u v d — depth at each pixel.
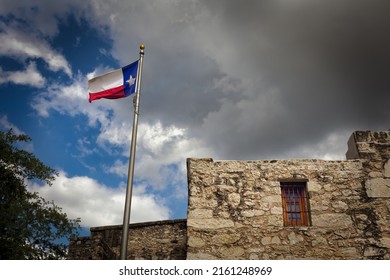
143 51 9.73
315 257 7.76
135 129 8.41
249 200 8.39
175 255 11.46
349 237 7.93
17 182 11.88
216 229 8.09
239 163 8.86
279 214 8.20
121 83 9.41
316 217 8.15
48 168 12.69
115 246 12.27
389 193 8.33
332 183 8.51
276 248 7.87
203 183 8.62
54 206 12.41
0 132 12.05
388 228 7.98
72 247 11.02
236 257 7.81
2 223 10.82
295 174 8.64
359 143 8.92
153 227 12.09
